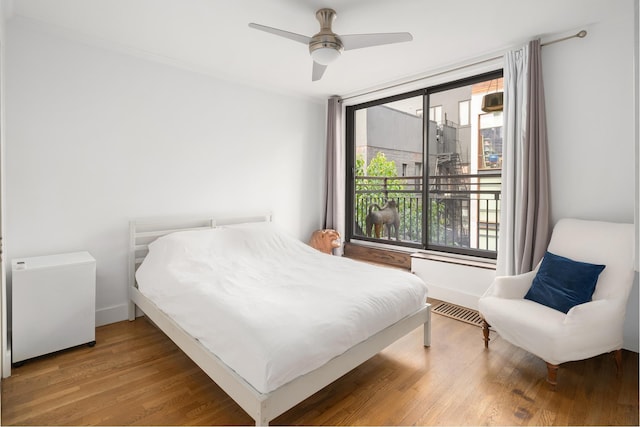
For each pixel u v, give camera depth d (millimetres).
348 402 1857
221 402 1854
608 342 2006
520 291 2439
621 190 2457
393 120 4387
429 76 3514
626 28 2400
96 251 2826
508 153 2863
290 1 2195
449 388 1986
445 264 3449
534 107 2705
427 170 3875
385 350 2449
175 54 3057
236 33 2652
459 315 3096
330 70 3477
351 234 4758
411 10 2309
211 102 3504
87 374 2113
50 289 2297
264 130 4000
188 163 3354
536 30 2613
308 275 2535
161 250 2822
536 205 2734
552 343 1929
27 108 2459
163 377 2090
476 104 3670
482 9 2301
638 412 1765
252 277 2469
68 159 2656
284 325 1651
